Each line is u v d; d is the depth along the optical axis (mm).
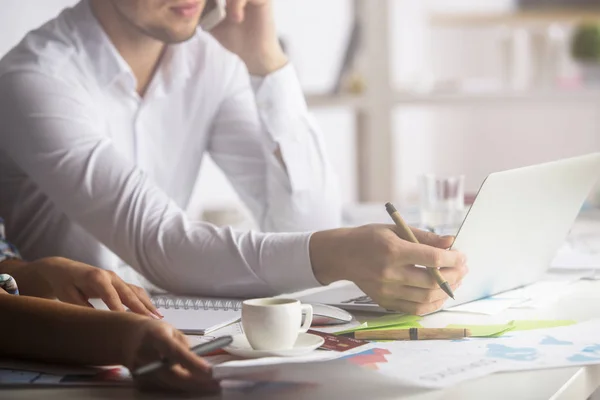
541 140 6242
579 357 1068
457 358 1065
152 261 1568
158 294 1610
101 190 1604
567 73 4602
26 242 1893
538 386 957
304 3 4645
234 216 2623
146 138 1953
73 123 1671
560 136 6230
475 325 1251
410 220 2260
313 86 4723
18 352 1081
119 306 1275
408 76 5488
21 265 1418
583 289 1557
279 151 2053
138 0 1797
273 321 1046
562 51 4430
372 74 3928
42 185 1682
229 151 2139
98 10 1851
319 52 4777
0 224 1628
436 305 1311
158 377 954
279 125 2045
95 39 1823
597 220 2414
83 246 1895
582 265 1741
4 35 2990
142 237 1576
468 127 6203
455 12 5383
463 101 4027
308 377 1015
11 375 1027
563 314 1341
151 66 1944
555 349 1113
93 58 1822
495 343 1151
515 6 5395
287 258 1446
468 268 1340
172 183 2043
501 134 6227
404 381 960
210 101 2062
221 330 1240
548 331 1225
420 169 5977
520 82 4434
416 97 3967
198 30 2041
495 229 1349
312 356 1020
